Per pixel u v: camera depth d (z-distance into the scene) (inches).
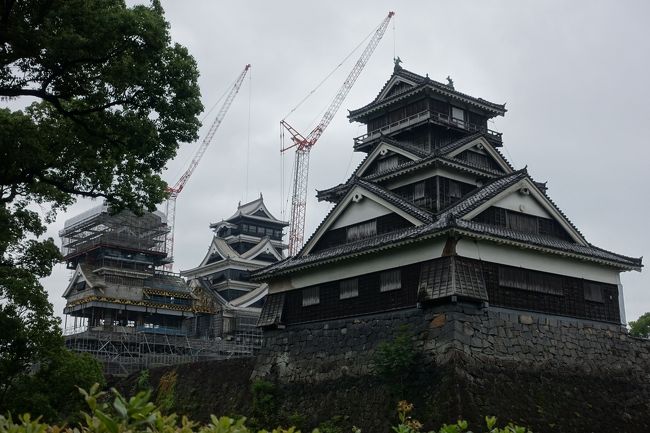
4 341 861.8
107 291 2908.5
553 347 1240.8
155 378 1812.3
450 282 1146.0
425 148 1585.9
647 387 1348.4
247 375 1535.4
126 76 787.4
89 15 751.7
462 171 1432.1
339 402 1262.3
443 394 1064.8
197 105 855.1
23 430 206.4
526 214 1379.2
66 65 772.6
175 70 820.0
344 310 1362.0
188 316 3097.9
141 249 3117.6
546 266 1302.9
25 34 728.3
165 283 3132.4
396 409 1133.1
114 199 939.3
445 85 1614.2
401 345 1165.7
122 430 195.9
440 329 1146.0
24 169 826.8
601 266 1406.3
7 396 884.0
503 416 1054.4
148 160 879.1
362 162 1628.9
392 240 1246.9
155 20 791.1
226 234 3634.4
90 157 904.3
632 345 1391.5
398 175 1466.5
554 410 1128.2
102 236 3004.4
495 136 1642.5
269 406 1374.3
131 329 2874.0
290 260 1545.3
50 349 925.8
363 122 1791.3
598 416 1175.6
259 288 3265.3
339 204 1475.1
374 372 1233.4
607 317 1380.4
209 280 3393.2
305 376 1381.6
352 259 1362.0
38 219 960.3
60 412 932.0
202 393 1611.7
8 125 802.8
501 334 1176.2
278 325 1492.4
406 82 1684.3
